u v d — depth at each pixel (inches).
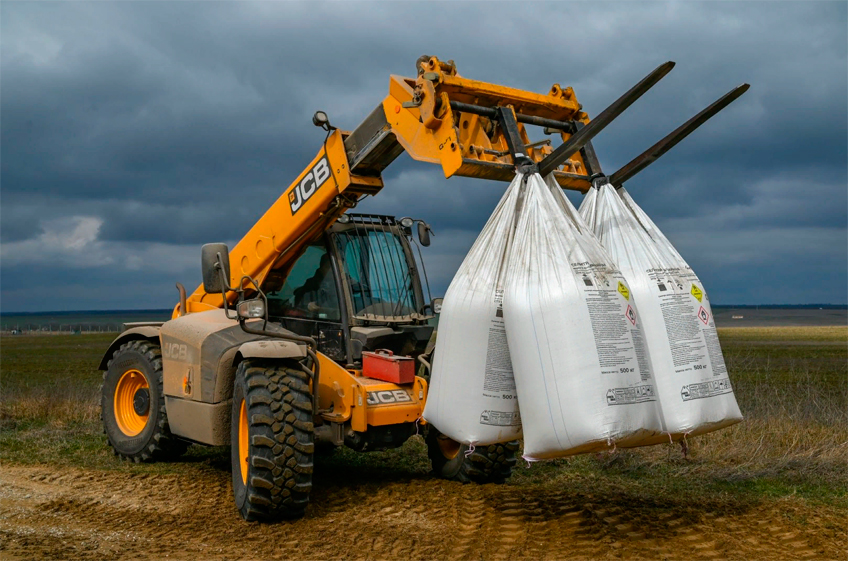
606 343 152.9
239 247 247.0
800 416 291.4
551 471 247.4
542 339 155.7
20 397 395.9
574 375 151.8
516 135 179.2
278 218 233.1
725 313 6127.0
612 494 215.3
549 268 158.7
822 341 1669.5
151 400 257.9
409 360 211.5
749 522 185.9
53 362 951.6
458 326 173.8
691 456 254.7
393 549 167.9
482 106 189.0
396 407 207.3
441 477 241.3
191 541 174.9
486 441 172.6
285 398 189.2
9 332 3152.1
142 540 175.5
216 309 245.4
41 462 264.1
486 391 171.3
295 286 239.5
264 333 199.6
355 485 230.1
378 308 228.4
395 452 285.7
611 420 149.5
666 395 164.2
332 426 207.8
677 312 169.3
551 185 178.5
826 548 166.1
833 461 240.1
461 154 174.7
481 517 193.2
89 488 225.9
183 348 227.8
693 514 192.7
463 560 160.2
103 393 279.3
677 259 179.6
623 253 175.9
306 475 187.9
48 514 197.8
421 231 245.4
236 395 200.5
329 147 216.7
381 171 219.8
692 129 171.9
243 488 191.8
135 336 277.4
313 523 189.2
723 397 169.5
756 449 253.6
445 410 175.8
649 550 165.5
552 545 169.5
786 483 223.5
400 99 196.1
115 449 269.9
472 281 174.1
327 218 225.9
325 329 227.3
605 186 188.7
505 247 172.9
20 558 161.3
